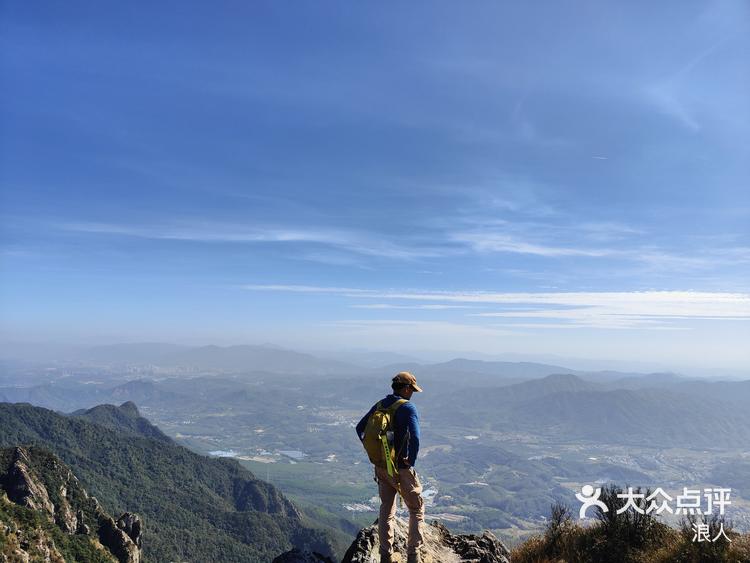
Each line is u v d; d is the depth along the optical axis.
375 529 9.35
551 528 12.38
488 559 9.50
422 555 8.47
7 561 77.31
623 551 10.93
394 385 7.39
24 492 111.06
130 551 121.88
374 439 6.93
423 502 7.00
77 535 114.00
